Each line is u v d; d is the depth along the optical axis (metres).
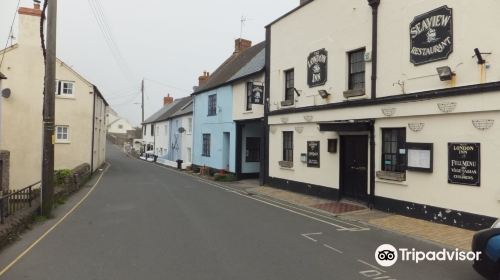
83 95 24.59
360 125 12.04
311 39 15.28
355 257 7.07
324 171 14.37
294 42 16.45
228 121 23.72
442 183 9.70
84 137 24.50
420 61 10.38
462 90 9.14
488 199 8.62
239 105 22.27
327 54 14.30
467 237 8.40
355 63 13.17
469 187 9.02
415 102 10.41
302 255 7.14
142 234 8.64
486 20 8.77
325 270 6.31
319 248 7.66
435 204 9.88
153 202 13.45
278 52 17.72
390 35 11.42
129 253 7.12
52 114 10.90
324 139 14.38
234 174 22.62
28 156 17.64
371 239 8.48
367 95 12.27
